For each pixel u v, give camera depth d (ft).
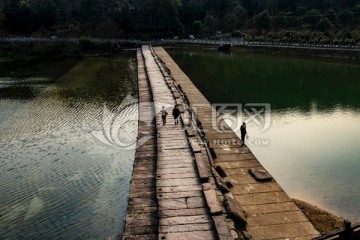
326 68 187.21
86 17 341.62
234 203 50.80
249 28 355.97
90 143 87.71
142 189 59.62
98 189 65.87
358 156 76.02
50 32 307.37
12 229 54.85
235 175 63.57
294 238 46.47
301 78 165.07
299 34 271.28
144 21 357.00
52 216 57.93
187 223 46.75
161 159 66.49
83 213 58.49
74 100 128.16
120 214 57.88
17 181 69.72
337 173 68.54
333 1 377.71
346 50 211.82
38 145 86.99
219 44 290.56
